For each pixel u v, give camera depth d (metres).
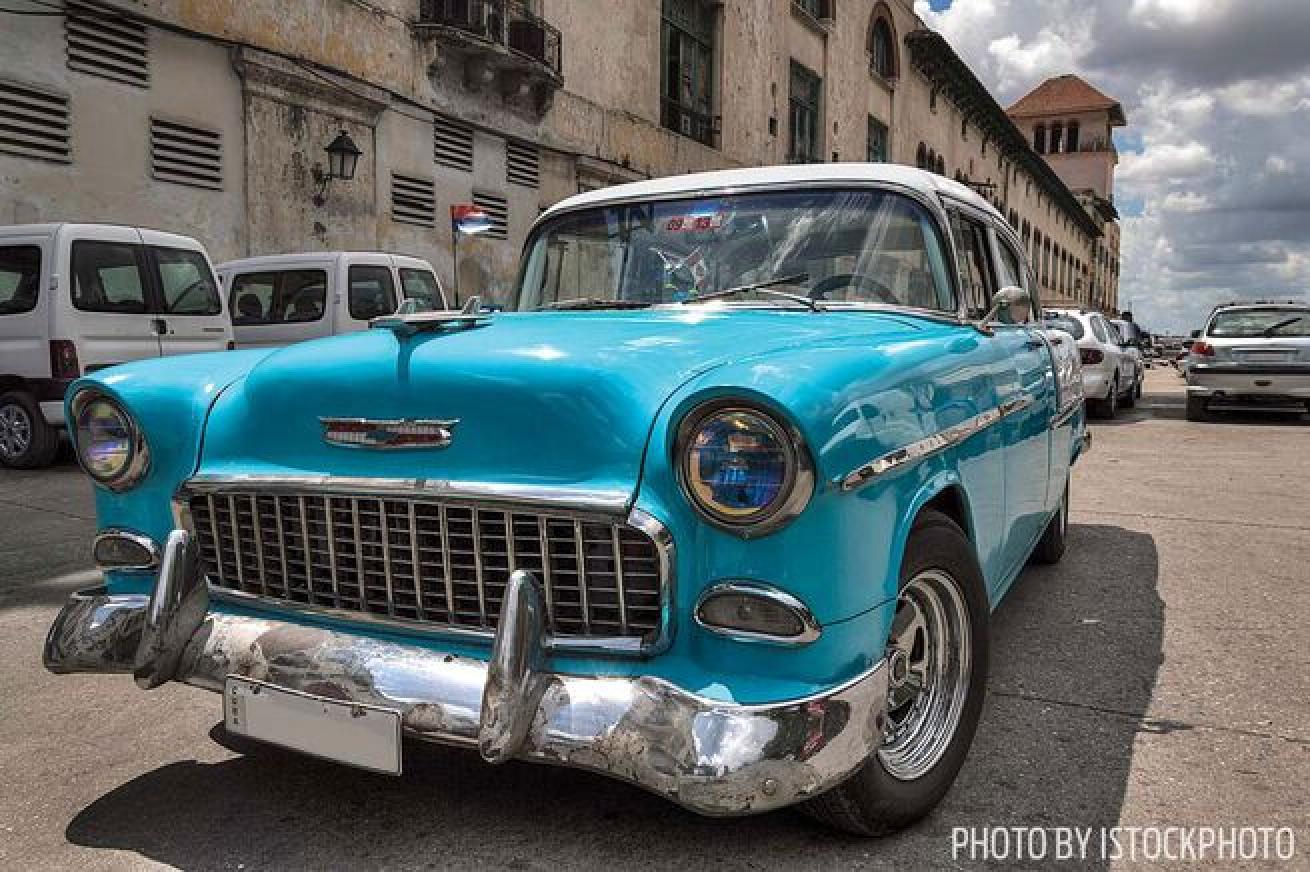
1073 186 75.12
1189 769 2.87
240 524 2.56
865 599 2.14
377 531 2.35
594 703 2.04
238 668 2.40
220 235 11.51
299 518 2.46
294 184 12.33
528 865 2.36
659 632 2.07
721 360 2.25
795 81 25.17
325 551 2.44
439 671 2.18
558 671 2.13
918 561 2.45
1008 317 3.49
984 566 3.06
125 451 2.67
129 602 2.63
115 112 10.41
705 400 1.99
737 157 22.20
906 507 2.32
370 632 2.38
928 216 3.27
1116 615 4.41
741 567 2.03
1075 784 2.78
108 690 3.55
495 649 2.06
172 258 9.30
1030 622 4.31
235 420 2.61
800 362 2.14
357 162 13.19
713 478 2.00
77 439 2.76
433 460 2.28
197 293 9.48
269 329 11.09
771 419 1.95
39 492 7.43
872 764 2.32
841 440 2.03
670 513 2.06
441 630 2.26
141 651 2.46
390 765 2.15
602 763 2.00
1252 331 13.97
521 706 2.05
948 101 36.56
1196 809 2.63
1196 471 8.87
